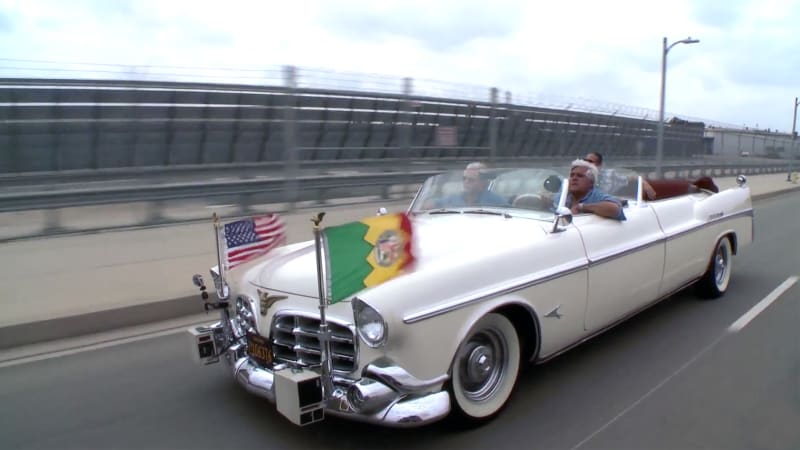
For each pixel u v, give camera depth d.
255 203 9.89
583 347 4.61
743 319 5.30
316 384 2.88
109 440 3.35
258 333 3.39
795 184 29.80
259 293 3.40
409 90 11.55
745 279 6.96
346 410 2.88
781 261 8.12
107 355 4.76
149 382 4.18
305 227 8.73
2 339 4.95
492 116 13.05
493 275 3.30
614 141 19.09
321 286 2.86
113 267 6.72
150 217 8.84
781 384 3.89
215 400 3.84
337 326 3.00
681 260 5.14
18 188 8.72
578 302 3.87
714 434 3.24
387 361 2.88
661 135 19.17
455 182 4.72
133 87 9.29
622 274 4.29
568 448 3.11
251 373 3.34
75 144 9.41
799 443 3.14
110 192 8.23
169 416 3.62
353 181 10.91
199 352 3.68
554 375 4.05
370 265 2.87
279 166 10.98
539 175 4.37
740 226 6.34
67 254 7.16
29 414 3.71
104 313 5.40
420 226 4.02
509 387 3.48
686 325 5.15
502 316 3.38
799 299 6.01
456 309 3.07
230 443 3.26
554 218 3.98
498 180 4.54
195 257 7.21
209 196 9.09
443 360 3.01
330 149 11.54
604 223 4.31
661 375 4.05
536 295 3.53
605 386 3.88
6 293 5.81
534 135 15.09
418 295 2.94
